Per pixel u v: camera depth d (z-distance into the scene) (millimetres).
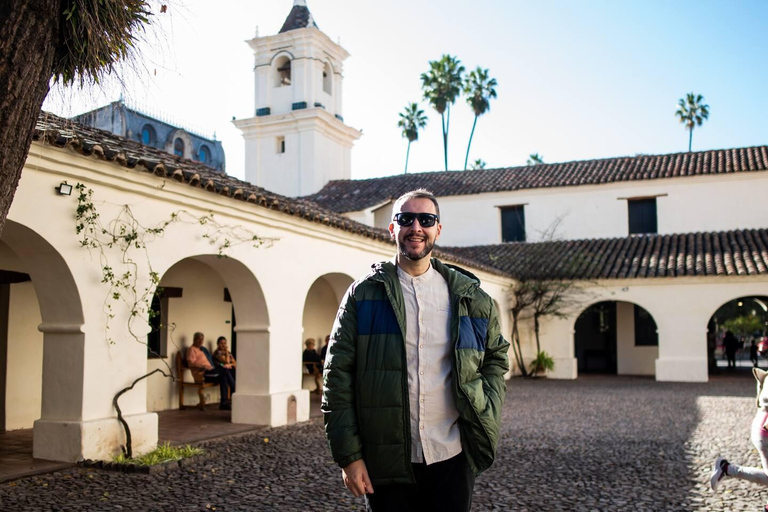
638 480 7234
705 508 6125
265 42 27578
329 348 3213
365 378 3086
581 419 12086
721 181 23203
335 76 28844
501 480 7211
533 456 8578
